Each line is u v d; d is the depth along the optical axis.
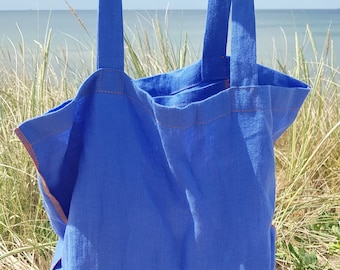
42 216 2.28
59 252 1.02
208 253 0.91
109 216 0.89
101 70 0.89
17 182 2.32
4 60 3.08
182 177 0.90
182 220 0.92
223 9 1.08
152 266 0.91
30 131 0.86
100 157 0.89
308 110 2.77
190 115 0.90
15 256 2.06
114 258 0.89
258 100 0.92
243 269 0.92
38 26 2.85
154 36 2.89
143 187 0.91
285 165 2.70
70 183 0.95
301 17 40.41
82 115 0.91
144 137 0.93
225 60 1.10
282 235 2.15
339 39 8.87
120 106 0.90
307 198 2.46
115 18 0.89
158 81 1.11
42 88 2.50
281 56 3.29
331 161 2.84
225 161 0.92
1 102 2.74
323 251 2.16
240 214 0.92
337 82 3.13
